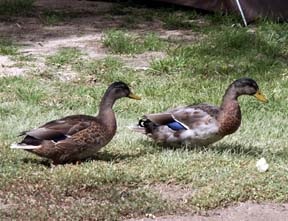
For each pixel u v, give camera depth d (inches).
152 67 536.1
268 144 390.6
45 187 321.7
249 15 652.7
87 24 659.4
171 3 692.1
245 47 590.2
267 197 320.2
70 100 471.2
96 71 531.5
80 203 309.7
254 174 340.8
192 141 365.4
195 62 550.0
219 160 355.6
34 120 424.2
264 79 526.0
